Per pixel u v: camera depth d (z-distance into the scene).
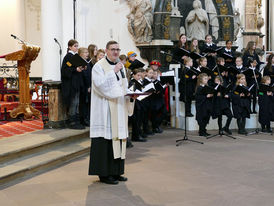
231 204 4.05
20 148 5.77
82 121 8.12
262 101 9.00
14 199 4.28
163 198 4.27
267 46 16.05
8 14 14.82
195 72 8.97
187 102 9.34
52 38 9.84
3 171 5.05
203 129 8.56
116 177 5.01
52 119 7.77
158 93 8.65
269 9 15.95
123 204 4.08
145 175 5.27
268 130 9.04
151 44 10.74
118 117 4.81
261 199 4.21
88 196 4.37
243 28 12.29
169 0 10.70
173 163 5.96
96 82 4.71
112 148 4.85
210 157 6.38
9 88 12.32
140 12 10.72
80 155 6.54
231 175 5.23
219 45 11.47
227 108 8.52
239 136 8.53
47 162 5.67
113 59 4.87
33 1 15.34
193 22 11.21
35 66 15.48
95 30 11.62
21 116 9.70
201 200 4.19
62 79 7.50
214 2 11.53
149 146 7.38
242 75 8.76
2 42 14.87
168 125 10.23
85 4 11.52
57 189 4.65
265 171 5.44
